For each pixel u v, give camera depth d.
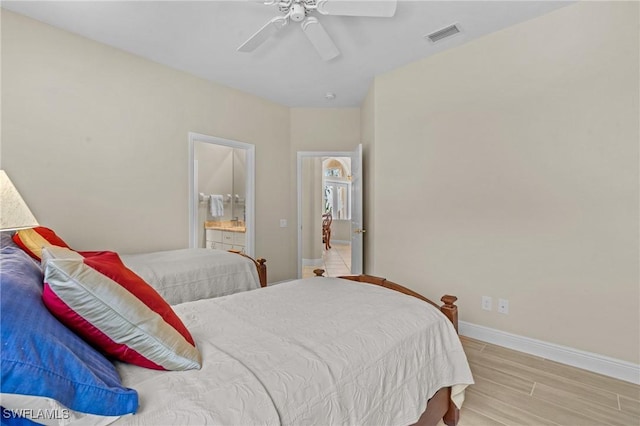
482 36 2.72
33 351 0.68
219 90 3.70
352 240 4.36
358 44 2.83
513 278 2.62
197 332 1.28
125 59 2.92
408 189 3.25
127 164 2.94
